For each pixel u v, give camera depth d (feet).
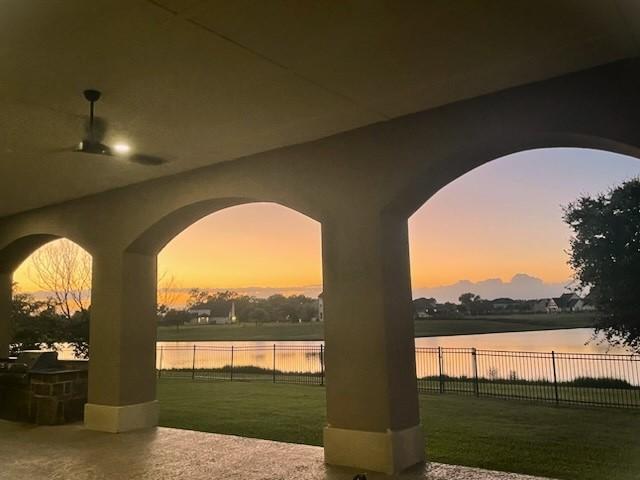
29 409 23.38
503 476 13.87
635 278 35.19
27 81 12.51
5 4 9.27
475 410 26.78
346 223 16.20
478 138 13.78
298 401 30.91
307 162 17.26
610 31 10.58
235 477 14.26
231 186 18.99
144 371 22.09
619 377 36.40
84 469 15.30
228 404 29.76
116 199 22.52
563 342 56.85
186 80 12.60
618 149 12.55
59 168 19.56
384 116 15.23
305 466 15.23
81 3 9.29
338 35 10.64
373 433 14.88
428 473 14.32
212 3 9.39
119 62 11.64
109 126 15.60
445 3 9.56
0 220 27.91
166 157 18.62
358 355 15.53
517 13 9.93
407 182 15.06
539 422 23.38
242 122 15.44
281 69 12.14
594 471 15.21
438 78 12.74
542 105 12.85
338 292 16.14
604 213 36.55
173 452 17.21
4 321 30.55
